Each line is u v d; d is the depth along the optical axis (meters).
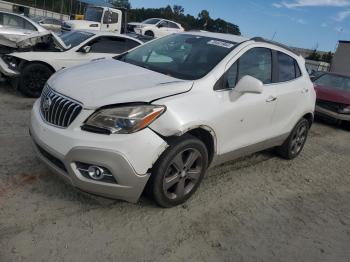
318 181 5.64
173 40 5.15
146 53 4.99
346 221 4.50
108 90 3.65
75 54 8.54
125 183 3.49
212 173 5.16
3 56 8.04
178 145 3.71
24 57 7.89
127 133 3.44
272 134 5.27
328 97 10.08
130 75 4.08
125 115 3.45
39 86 8.11
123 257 3.19
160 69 4.45
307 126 6.25
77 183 3.51
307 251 3.75
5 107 7.04
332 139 8.80
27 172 4.29
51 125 3.65
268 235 3.90
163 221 3.78
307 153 7.02
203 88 4.06
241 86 4.21
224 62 4.41
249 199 4.60
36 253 3.06
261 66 5.01
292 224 4.20
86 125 3.46
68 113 3.56
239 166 5.60
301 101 5.78
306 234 4.05
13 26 11.88
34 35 8.62
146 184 3.71
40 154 3.82
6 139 5.21
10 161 4.51
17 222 3.41
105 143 3.38
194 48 4.75
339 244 3.98
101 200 3.95
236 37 5.13
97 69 4.28
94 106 3.46
